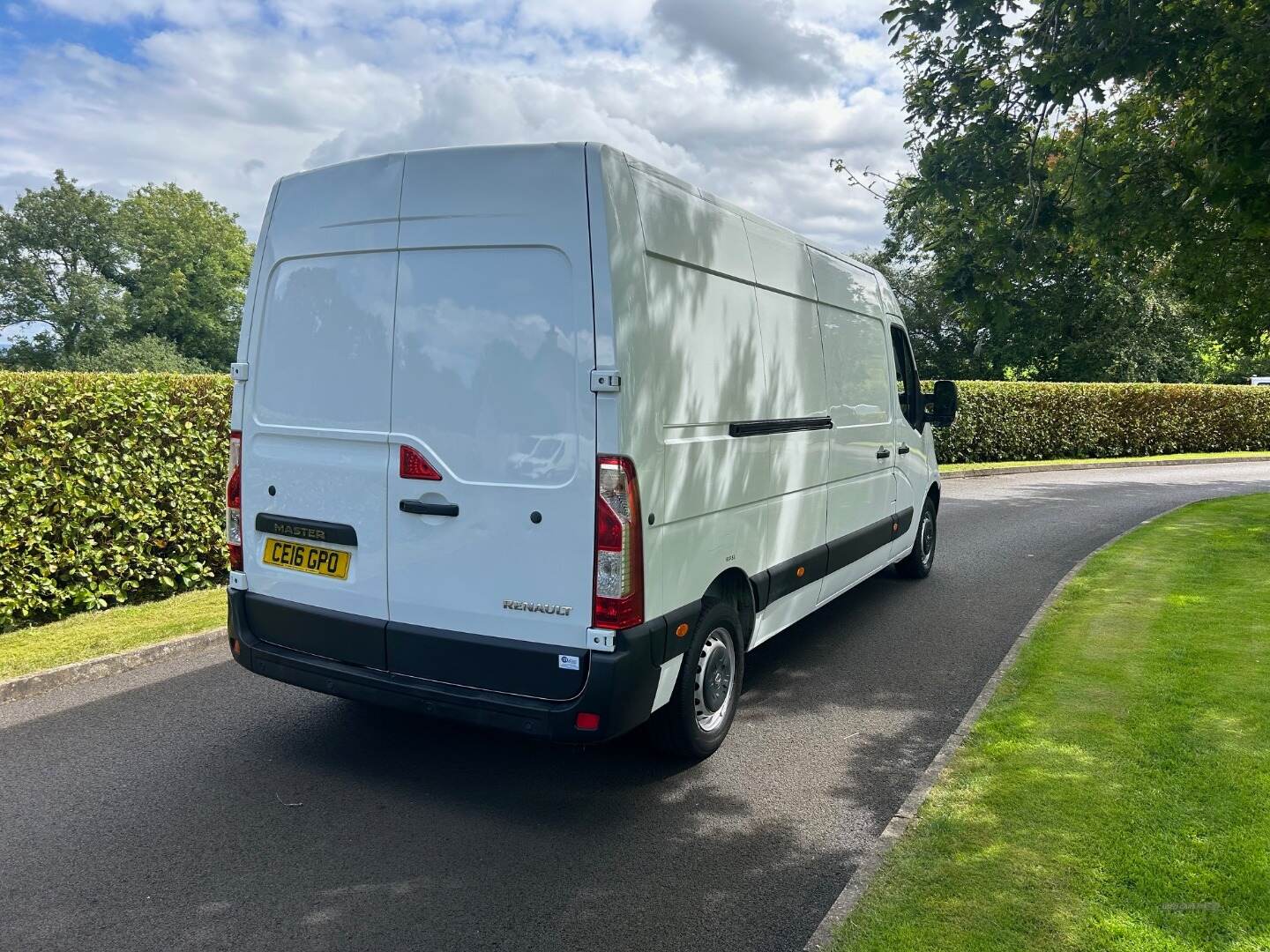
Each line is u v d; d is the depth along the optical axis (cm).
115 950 288
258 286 436
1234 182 653
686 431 402
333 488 413
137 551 723
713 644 445
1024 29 660
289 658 425
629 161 373
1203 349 3428
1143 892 301
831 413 579
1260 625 615
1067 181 723
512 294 371
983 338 3556
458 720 383
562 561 365
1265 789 371
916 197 693
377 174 398
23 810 382
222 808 386
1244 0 624
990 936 280
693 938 299
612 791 410
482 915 311
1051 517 1273
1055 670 533
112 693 528
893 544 739
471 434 379
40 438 657
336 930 301
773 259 497
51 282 6047
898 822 358
